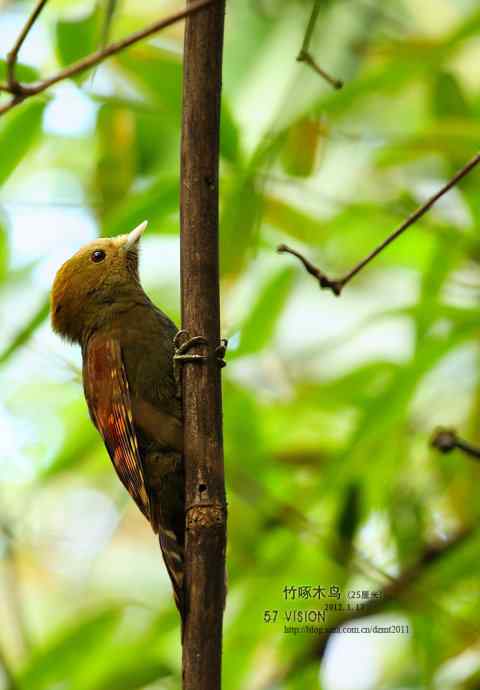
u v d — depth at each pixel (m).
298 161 9.14
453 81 10.17
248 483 10.09
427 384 11.25
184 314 7.06
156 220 9.57
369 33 11.47
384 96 12.13
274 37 11.12
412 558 10.03
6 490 11.95
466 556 9.79
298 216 10.18
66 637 10.09
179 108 9.25
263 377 12.44
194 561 6.68
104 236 9.46
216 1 6.36
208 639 6.57
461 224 10.90
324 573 10.25
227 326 9.34
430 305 9.83
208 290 7.02
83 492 14.12
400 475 10.44
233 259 9.07
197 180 7.02
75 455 10.88
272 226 10.18
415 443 10.86
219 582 6.67
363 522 9.92
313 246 10.49
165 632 10.09
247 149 10.07
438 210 11.21
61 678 10.11
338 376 11.34
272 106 10.42
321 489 9.89
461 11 13.56
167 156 10.30
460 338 9.73
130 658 9.98
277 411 11.11
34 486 11.28
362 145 11.80
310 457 10.60
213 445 6.88
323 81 9.43
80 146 12.64
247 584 10.31
